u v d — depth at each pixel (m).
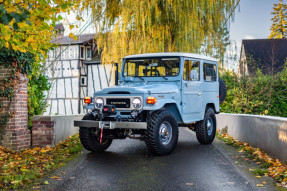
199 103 7.89
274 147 5.97
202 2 13.68
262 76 16.33
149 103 6.12
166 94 6.67
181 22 13.74
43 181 4.62
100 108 6.40
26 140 7.43
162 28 13.91
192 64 7.67
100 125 6.19
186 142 8.71
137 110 6.17
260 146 6.86
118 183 4.47
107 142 7.18
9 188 4.29
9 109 7.09
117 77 7.60
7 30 4.66
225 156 6.57
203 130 8.07
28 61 7.53
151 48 13.91
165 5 13.84
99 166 5.57
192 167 5.50
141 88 6.36
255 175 5.00
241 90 15.57
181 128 12.95
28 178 4.72
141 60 7.63
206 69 8.37
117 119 6.27
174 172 5.12
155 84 7.14
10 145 7.06
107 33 14.88
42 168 5.44
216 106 8.92
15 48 5.21
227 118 10.24
